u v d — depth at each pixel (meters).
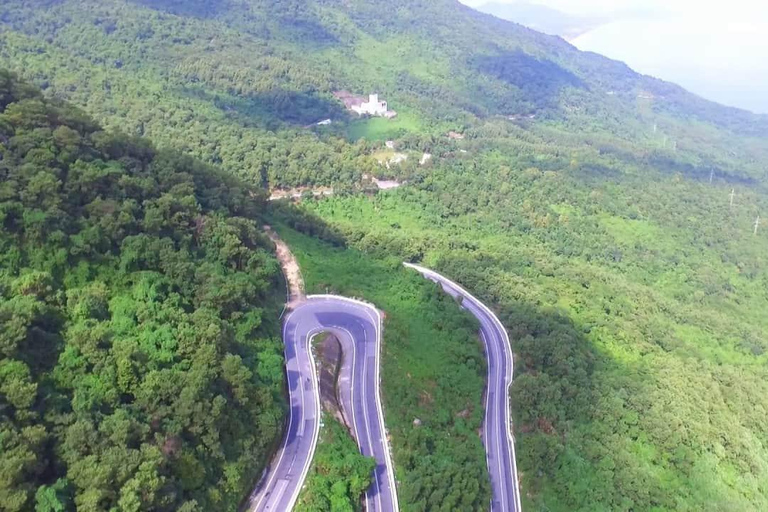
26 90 117.88
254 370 92.19
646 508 100.38
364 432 94.69
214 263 110.94
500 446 105.75
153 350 81.62
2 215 87.00
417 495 84.00
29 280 80.19
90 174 102.50
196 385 75.44
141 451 65.56
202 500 69.69
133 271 96.06
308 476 81.06
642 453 111.25
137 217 106.19
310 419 90.75
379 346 112.44
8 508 54.06
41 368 71.69
